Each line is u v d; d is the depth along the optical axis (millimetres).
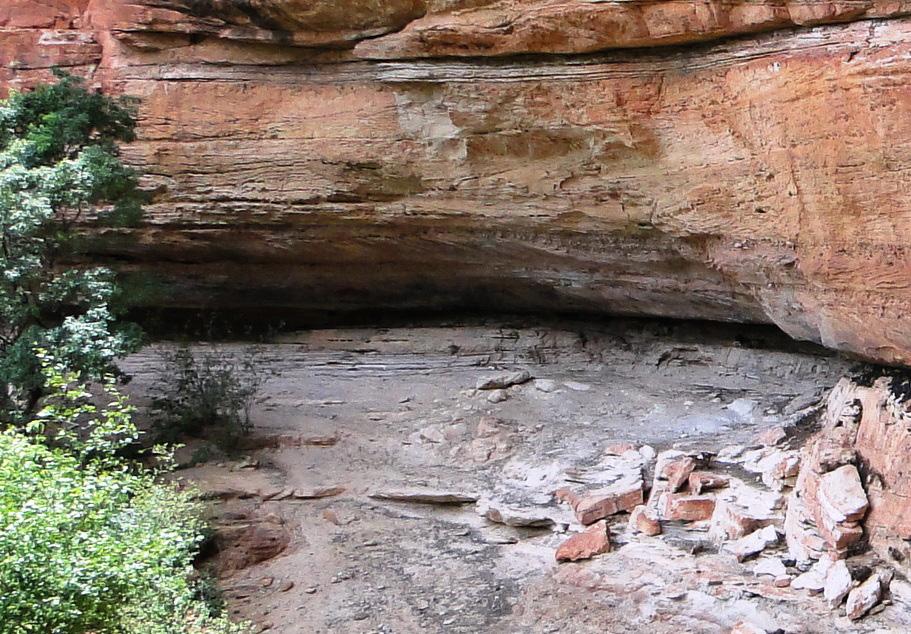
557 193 9758
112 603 4520
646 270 10164
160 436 9664
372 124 10648
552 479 8664
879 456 6824
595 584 6914
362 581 7469
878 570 6227
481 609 6906
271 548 7926
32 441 7434
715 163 8016
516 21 8695
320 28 10328
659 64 8227
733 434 9148
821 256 7176
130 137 9867
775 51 7062
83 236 10188
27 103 9156
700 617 6273
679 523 7516
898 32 6082
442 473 9242
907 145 6090
